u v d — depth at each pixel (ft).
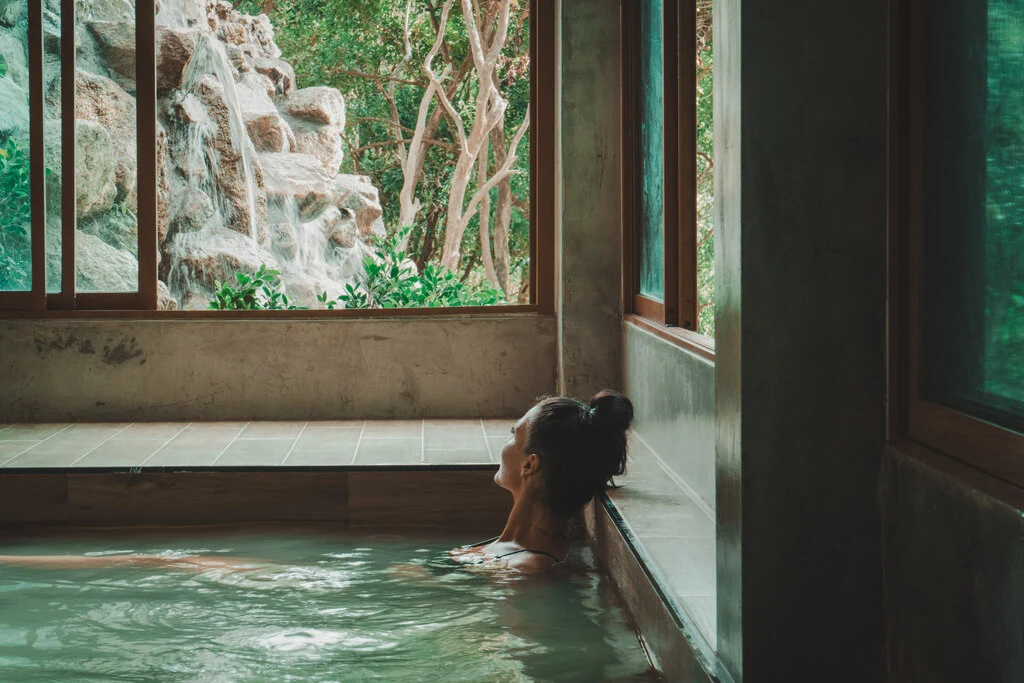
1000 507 5.73
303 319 19.65
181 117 23.12
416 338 19.76
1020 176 5.94
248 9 33.24
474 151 31.83
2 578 11.43
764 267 7.23
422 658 8.91
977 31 6.36
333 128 30.94
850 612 7.30
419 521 15.02
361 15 34.01
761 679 7.32
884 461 7.25
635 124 18.01
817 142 7.18
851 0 7.13
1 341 19.29
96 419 19.44
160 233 22.41
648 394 16.11
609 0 18.53
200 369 19.52
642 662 8.93
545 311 19.98
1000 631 5.72
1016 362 5.94
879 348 7.26
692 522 11.48
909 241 7.09
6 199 19.35
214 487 14.96
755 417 7.28
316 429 18.52
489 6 33.27
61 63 19.25
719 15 7.73
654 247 16.52
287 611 10.27
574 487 12.21
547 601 10.77
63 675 8.43
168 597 10.72
